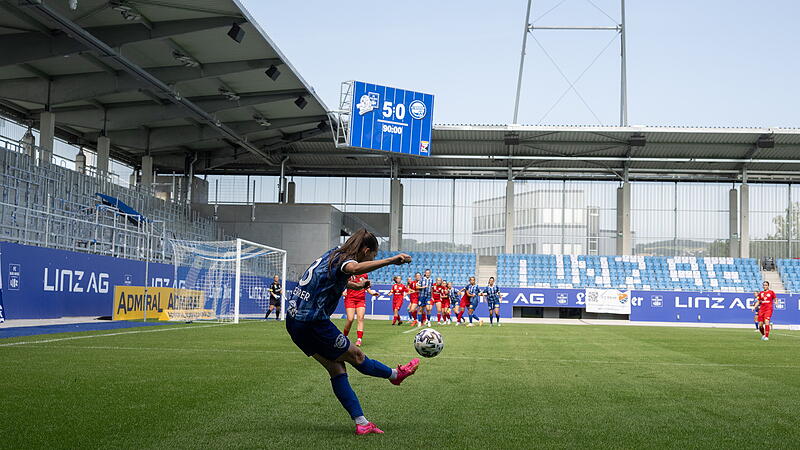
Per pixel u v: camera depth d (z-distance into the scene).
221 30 20.86
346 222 39.22
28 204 21.98
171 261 28.05
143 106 27.58
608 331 21.53
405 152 28.08
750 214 38.59
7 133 27.38
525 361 10.38
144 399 6.05
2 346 11.16
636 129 31.59
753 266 37.38
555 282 37.09
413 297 23.30
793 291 36.31
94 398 6.05
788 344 16.06
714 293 33.16
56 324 18.22
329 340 4.70
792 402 6.57
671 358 11.48
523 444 4.53
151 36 20.33
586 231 39.00
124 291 20.41
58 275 18.69
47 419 5.07
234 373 8.01
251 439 4.55
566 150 35.41
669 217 38.91
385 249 38.97
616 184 39.12
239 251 22.20
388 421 5.27
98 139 28.08
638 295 33.31
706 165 37.09
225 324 20.75
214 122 28.20
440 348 5.66
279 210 36.06
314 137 33.38
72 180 25.06
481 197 39.38
